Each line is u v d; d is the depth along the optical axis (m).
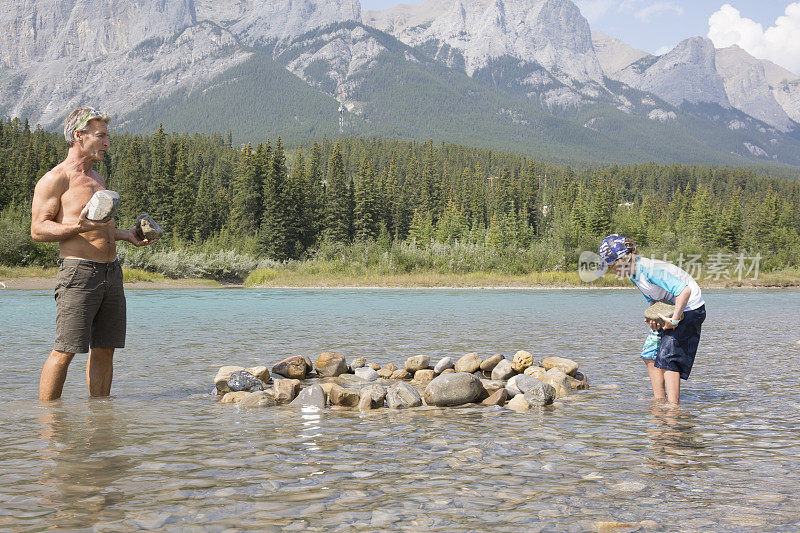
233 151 198.38
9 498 2.73
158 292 34.94
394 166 140.25
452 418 4.84
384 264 49.84
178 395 5.65
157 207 82.38
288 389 5.64
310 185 97.12
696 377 6.90
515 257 52.56
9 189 87.56
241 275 55.03
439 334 11.70
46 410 4.84
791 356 8.80
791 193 199.12
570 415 4.93
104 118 5.40
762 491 2.92
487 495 2.84
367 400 5.32
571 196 141.38
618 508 2.67
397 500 2.76
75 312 5.17
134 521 2.46
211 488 2.91
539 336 11.36
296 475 3.14
